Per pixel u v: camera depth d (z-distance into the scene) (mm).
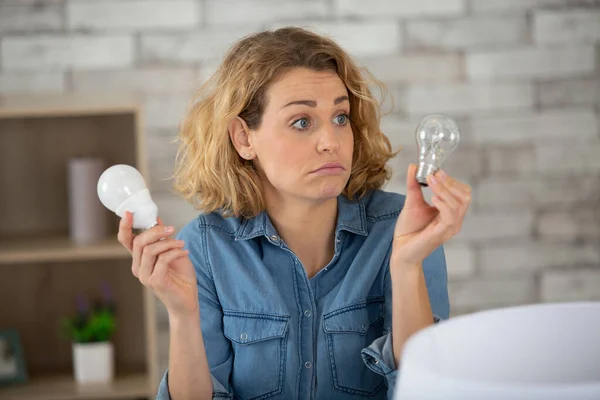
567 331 947
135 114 3275
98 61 3395
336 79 1496
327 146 1449
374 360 1488
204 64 3418
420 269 1392
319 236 1608
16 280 3295
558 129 3543
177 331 1439
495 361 919
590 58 3529
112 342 3338
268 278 1585
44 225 3303
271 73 1479
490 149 3535
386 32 3455
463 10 3477
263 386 1576
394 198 1678
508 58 3504
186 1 3400
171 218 3455
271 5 3414
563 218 3580
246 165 1604
